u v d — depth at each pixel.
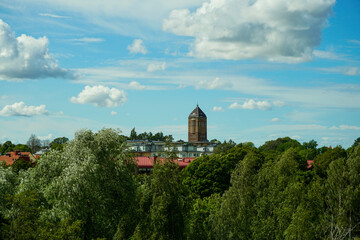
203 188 85.31
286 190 45.78
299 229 40.34
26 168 96.62
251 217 46.28
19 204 28.56
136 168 43.41
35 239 27.27
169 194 34.41
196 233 39.34
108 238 35.97
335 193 46.09
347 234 43.94
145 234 33.19
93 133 42.03
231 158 90.12
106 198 37.78
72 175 36.47
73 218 35.09
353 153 50.06
